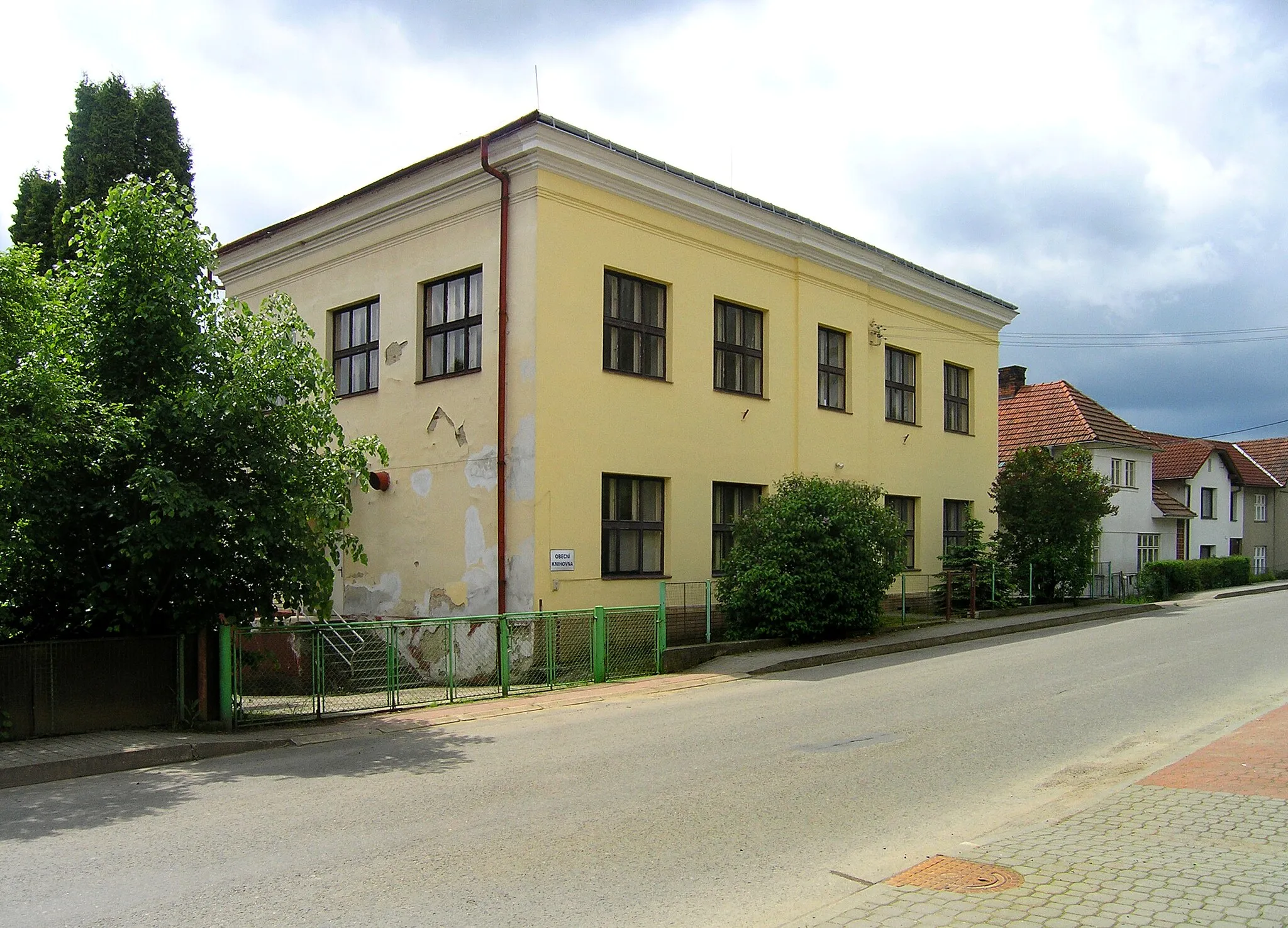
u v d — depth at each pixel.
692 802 7.15
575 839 6.25
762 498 17.98
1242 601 29.73
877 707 11.33
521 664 13.80
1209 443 44.19
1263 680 12.91
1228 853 5.51
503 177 15.87
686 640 17.44
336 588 18.42
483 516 15.96
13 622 10.73
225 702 10.55
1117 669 14.19
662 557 17.38
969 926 4.52
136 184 10.91
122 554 10.13
